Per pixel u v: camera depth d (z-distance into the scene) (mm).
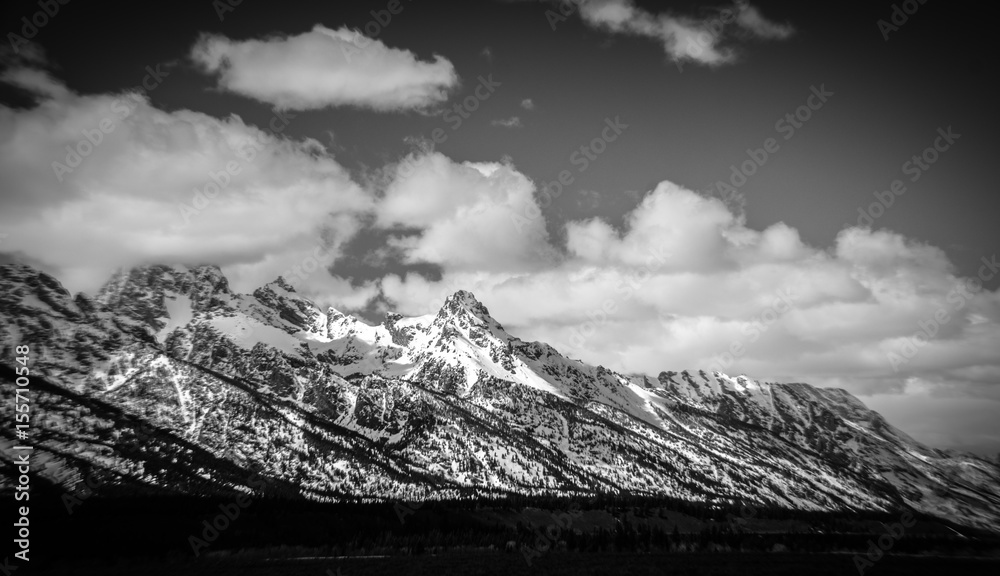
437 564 166125
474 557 186125
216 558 180875
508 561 174000
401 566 162375
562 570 154500
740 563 169625
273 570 156250
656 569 156250
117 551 181125
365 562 171625
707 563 169125
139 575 153625
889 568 171750
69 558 173125
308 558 183375
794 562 175250
